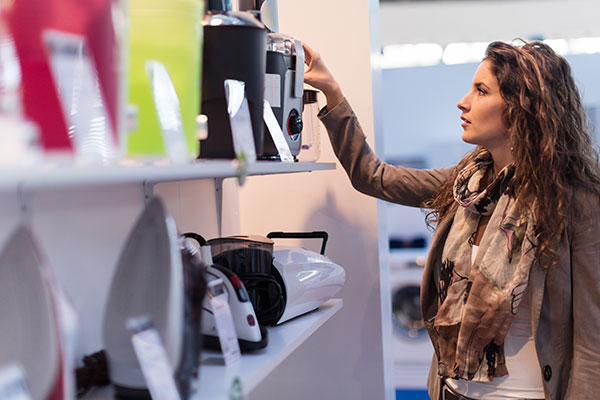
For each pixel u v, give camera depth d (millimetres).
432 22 4016
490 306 1562
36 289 658
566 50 3918
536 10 3898
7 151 497
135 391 882
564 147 1530
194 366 910
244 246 1433
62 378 633
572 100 1613
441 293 1767
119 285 921
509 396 1549
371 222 2045
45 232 1005
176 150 743
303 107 1714
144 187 1360
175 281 864
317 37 2055
